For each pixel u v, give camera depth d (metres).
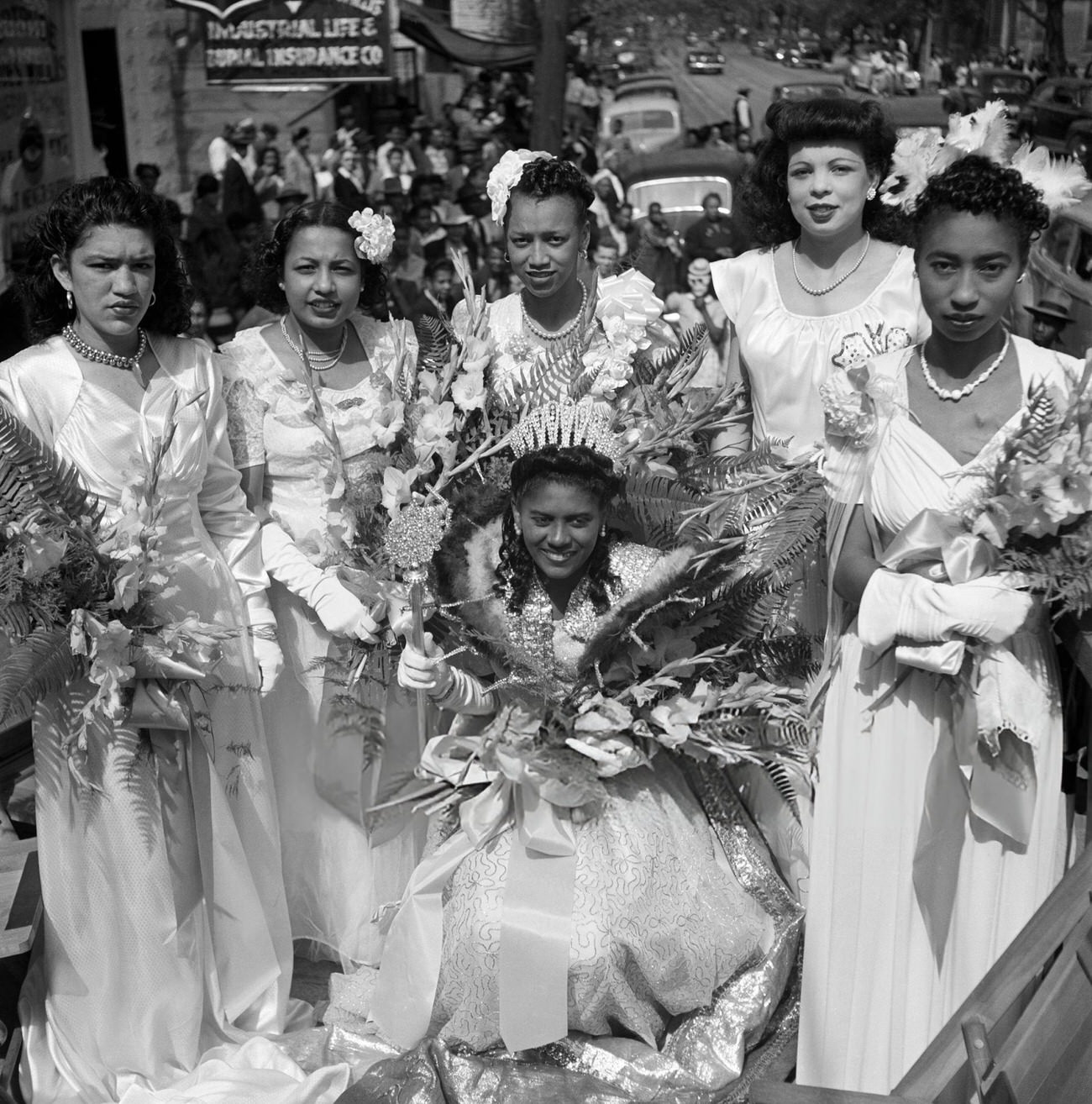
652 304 3.60
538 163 3.46
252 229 7.73
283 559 3.39
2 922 3.07
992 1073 2.31
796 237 3.51
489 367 3.37
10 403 2.98
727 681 3.14
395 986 3.07
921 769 2.76
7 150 7.21
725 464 3.25
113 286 2.92
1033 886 2.72
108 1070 3.09
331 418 3.38
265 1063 3.05
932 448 2.70
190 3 7.54
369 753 3.50
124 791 3.03
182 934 3.13
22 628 2.91
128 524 2.90
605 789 3.06
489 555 3.14
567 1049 2.98
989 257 2.57
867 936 2.85
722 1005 3.05
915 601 2.62
